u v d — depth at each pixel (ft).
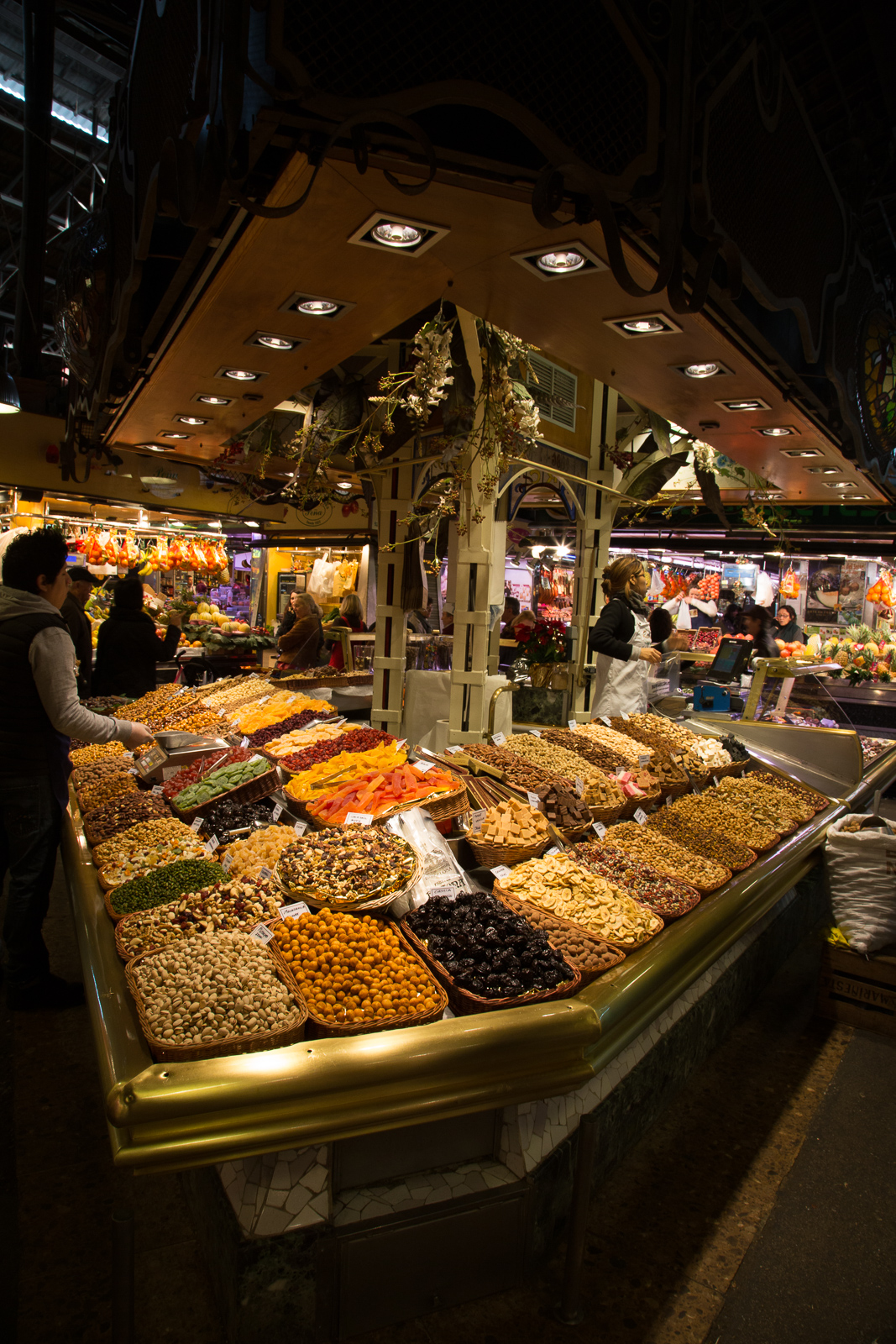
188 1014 5.72
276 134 4.95
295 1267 5.65
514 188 5.76
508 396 11.27
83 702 17.85
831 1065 10.21
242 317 9.07
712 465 18.07
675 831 11.43
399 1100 5.53
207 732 14.19
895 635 29.55
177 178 5.40
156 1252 6.69
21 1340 5.77
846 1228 7.34
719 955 9.16
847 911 11.37
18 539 10.05
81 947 7.43
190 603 32.86
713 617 34.81
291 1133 5.21
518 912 8.27
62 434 25.45
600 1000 6.82
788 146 8.09
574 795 11.10
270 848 8.66
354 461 15.84
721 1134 8.70
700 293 6.26
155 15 6.84
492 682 15.94
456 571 14.19
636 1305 6.40
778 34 8.67
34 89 17.52
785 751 16.94
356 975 6.55
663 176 5.72
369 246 7.06
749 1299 6.50
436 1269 6.15
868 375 12.98
